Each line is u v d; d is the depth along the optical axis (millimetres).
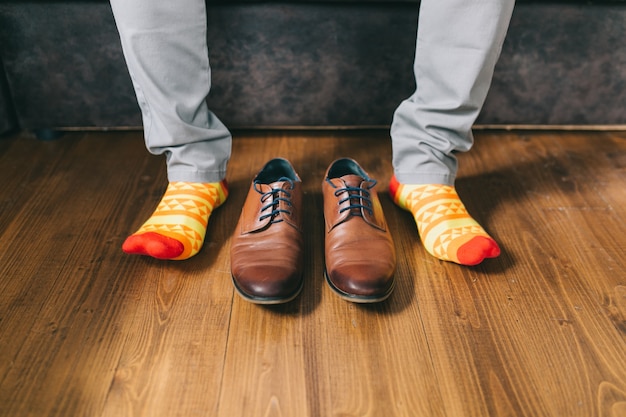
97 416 672
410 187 1041
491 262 952
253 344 777
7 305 831
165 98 919
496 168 1248
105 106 1294
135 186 1156
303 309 841
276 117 1336
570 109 1339
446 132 994
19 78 1238
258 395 704
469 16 848
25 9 1147
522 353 773
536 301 867
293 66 1255
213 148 1025
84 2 1148
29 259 931
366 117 1343
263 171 1012
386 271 836
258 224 889
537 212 1093
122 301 847
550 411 690
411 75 1273
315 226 1048
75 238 989
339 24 1199
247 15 1180
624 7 1188
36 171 1197
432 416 682
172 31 875
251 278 814
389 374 737
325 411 687
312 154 1294
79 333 787
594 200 1134
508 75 1278
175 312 830
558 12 1191
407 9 1185
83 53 1210
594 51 1248
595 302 867
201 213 976
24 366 733
